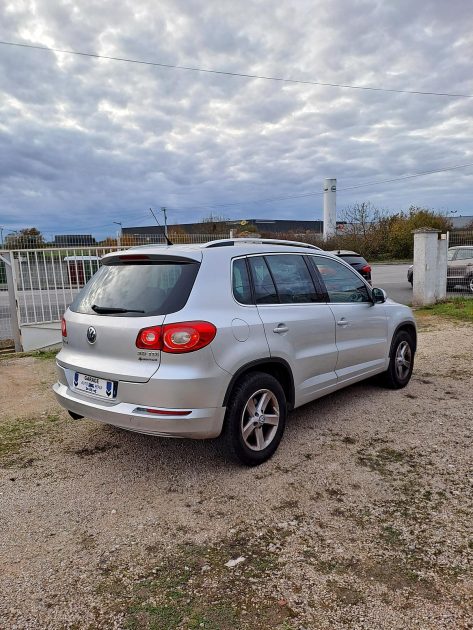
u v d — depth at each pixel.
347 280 4.85
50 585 2.44
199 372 3.14
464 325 9.84
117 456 3.94
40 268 8.59
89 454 4.00
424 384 5.76
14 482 3.54
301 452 3.91
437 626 2.12
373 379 5.83
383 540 2.74
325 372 4.37
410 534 2.79
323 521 2.95
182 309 3.19
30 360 7.89
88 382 3.55
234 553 2.67
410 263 36.03
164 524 2.96
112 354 3.37
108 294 3.62
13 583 2.46
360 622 2.15
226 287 3.48
